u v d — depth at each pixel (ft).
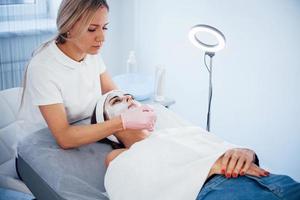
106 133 4.05
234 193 3.04
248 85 6.66
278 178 3.19
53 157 3.99
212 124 7.52
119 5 8.55
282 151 6.55
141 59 8.61
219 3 6.63
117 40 8.87
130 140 4.21
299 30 5.72
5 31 6.61
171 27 7.64
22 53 6.95
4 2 6.47
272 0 5.90
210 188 3.16
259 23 6.17
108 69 8.97
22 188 4.55
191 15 7.15
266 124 6.63
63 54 4.33
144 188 3.35
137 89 5.96
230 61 6.78
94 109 4.50
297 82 5.98
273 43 6.09
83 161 4.03
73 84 4.48
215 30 4.91
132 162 3.56
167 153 3.59
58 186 3.69
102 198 3.68
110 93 4.52
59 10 4.09
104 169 4.02
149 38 8.23
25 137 4.54
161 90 5.87
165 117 4.68
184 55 7.57
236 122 7.08
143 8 8.09
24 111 4.72
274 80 6.27
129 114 4.14
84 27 3.95
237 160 3.42
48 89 4.12
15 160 4.81
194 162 3.44
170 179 3.33
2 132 5.12
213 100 7.33
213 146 3.76
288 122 6.31
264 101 6.52
